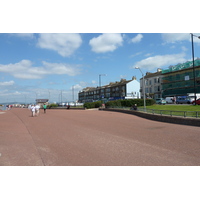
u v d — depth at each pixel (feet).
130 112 91.81
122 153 23.36
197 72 179.73
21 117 83.82
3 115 105.09
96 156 22.24
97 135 35.76
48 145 28.12
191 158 21.24
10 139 33.04
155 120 61.52
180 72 196.95
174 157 21.66
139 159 21.06
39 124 54.75
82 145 27.73
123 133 37.76
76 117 75.36
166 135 34.71
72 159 21.24
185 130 39.29
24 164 19.93
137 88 264.93
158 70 239.91
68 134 37.17
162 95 214.28
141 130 41.29
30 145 28.27
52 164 19.81
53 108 200.44
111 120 62.49
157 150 24.58
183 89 190.80
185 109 81.00
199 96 137.90
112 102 139.03
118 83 298.15
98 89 331.98
